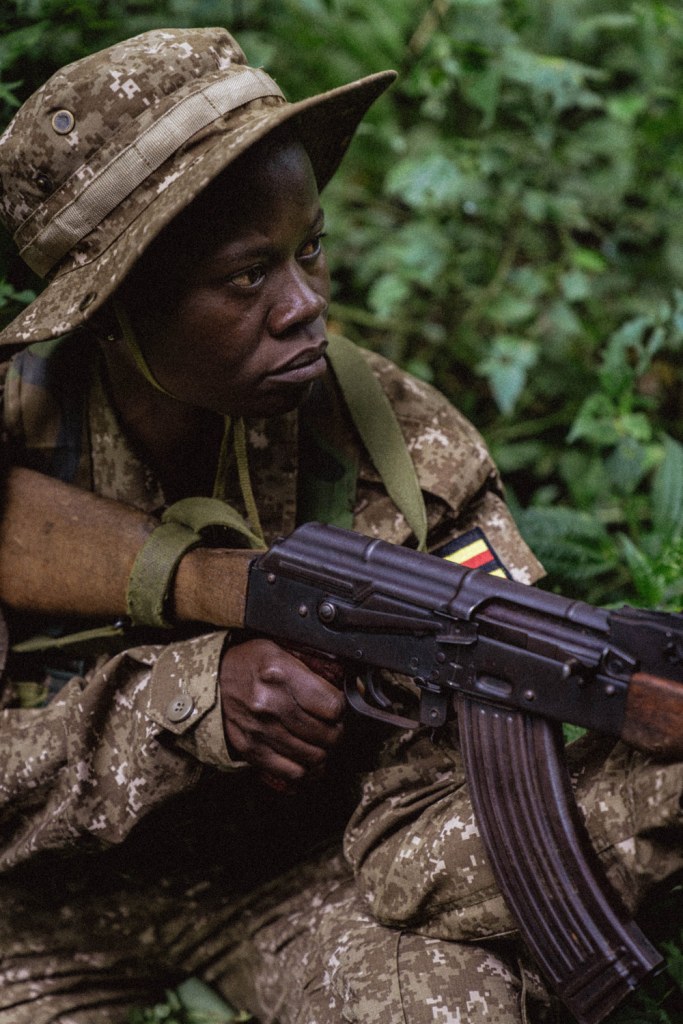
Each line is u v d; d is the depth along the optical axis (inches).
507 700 48.3
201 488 62.5
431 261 109.8
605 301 113.8
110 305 54.2
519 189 111.8
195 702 54.0
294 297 52.1
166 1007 65.3
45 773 57.7
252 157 50.4
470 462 60.7
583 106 111.6
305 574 52.2
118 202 52.2
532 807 48.5
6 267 75.0
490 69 103.3
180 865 64.3
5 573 59.5
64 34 80.7
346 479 60.9
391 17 111.2
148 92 51.8
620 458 90.9
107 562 56.7
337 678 53.2
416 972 53.6
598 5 116.2
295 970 60.9
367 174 121.0
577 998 49.0
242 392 53.7
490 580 49.3
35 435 61.2
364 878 57.2
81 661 62.2
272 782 55.2
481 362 112.3
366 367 62.0
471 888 52.9
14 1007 62.2
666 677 45.1
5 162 54.1
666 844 48.7
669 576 76.1
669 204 113.1
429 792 56.9
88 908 65.2
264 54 90.1
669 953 60.9
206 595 55.1
